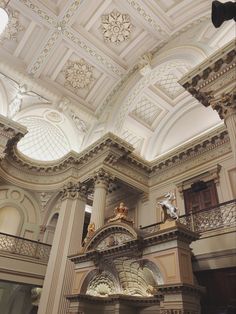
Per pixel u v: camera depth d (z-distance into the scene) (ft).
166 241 20.59
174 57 40.50
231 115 25.30
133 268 25.44
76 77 46.78
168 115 49.60
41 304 33.32
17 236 39.22
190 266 19.75
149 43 44.19
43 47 42.11
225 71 26.86
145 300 26.45
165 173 43.50
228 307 20.75
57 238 38.04
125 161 42.96
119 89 48.98
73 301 26.22
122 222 24.08
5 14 19.43
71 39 42.04
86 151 42.47
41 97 46.16
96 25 41.81
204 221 29.14
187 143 40.42
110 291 28.22
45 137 51.19
